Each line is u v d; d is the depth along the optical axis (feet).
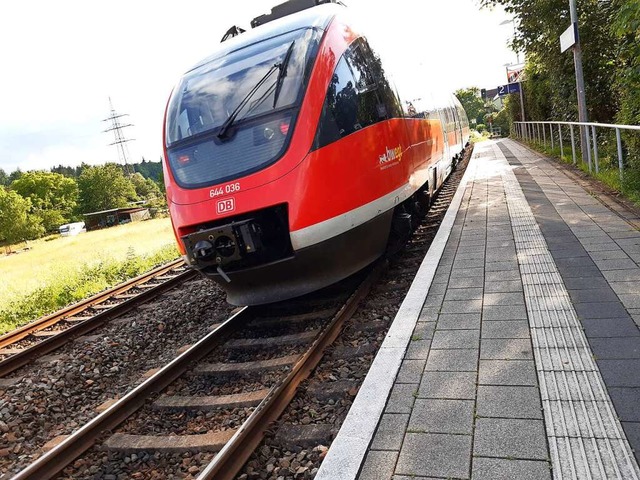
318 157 18.20
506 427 9.91
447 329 14.62
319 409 13.29
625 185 26.81
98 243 98.73
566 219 24.72
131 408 15.48
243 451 11.64
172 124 21.26
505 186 38.32
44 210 350.02
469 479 8.75
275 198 17.92
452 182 51.67
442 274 19.53
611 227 21.97
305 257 18.37
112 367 20.76
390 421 10.74
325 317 19.69
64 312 29.09
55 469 13.03
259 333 19.93
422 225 32.32
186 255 19.40
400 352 13.58
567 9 43.14
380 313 18.61
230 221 18.74
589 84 45.42
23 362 22.00
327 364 15.56
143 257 48.88
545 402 10.43
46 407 17.87
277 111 18.85
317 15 21.84
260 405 12.91
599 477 8.26
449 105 50.47
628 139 29.91
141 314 26.66
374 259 21.25
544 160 52.70
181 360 17.58
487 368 12.16
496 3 47.42
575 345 12.48
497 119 183.11
